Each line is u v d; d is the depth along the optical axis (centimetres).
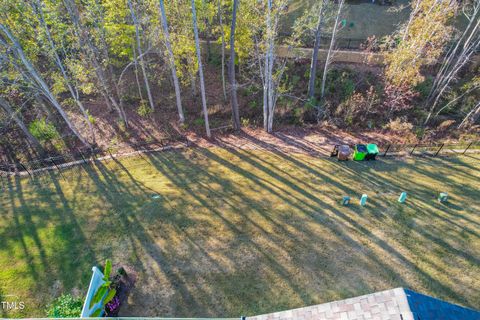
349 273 1114
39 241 1269
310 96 2178
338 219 1325
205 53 2656
